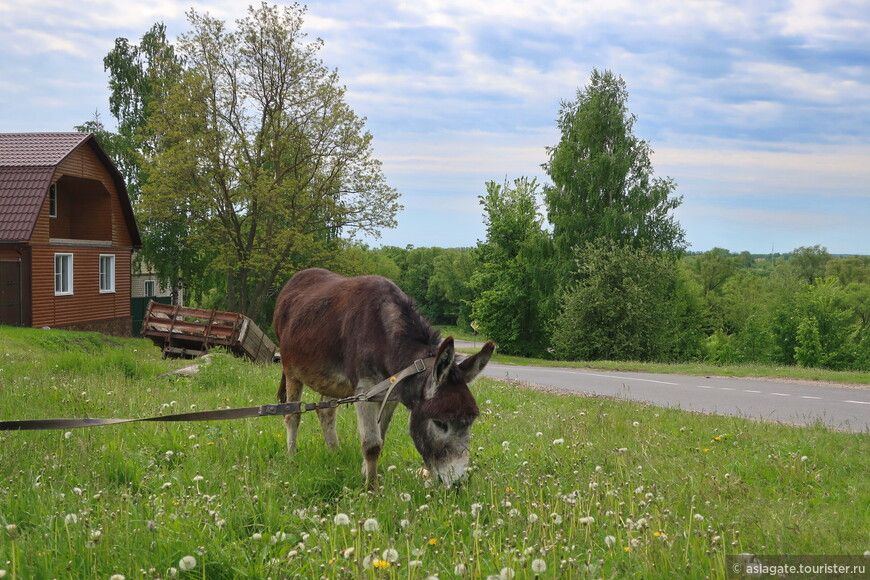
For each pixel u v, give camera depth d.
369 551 3.46
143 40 45.34
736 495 5.14
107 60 44.91
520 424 8.85
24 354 18.52
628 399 13.81
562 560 3.29
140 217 37.31
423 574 3.25
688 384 18.62
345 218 39.25
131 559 3.34
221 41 36.06
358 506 4.41
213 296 48.06
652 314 42.00
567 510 4.15
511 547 3.46
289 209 37.84
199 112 35.88
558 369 27.52
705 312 64.00
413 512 4.31
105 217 32.75
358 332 5.38
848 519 4.52
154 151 38.66
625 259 41.50
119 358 13.72
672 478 5.52
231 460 5.86
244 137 37.19
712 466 6.22
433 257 141.38
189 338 21.19
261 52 36.03
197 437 6.64
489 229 55.47
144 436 6.54
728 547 3.81
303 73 36.94
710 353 61.56
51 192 30.81
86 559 3.34
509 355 56.88
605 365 28.05
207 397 10.20
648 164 45.88
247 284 42.56
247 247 38.50
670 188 45.19
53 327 28.56
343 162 38.62
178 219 38.00
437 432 4.42
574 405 11.88
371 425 5.14
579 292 42.19
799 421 10.67
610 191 44.66
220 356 13.30
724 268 87.88
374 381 5.29
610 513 4.03
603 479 5.27
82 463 5.38
